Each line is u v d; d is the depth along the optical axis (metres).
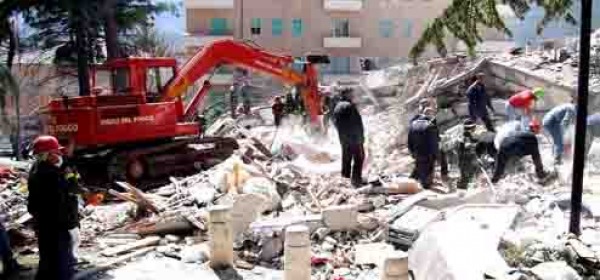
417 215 8.13
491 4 7.52
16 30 23.84
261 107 22.00
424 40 8.66
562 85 15.23
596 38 15.51
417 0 35.81
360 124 10.98
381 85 20.48
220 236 7.52
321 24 36.09
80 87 22.17
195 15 35.88
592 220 6.82
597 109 12.08
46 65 26.81
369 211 9.41
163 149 13.65
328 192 10.43
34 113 19.02
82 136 12.93
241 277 7.24
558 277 4.95
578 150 5.88
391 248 7.84
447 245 5.92
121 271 7.46
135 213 10.01
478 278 5.18
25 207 10.88
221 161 14.13
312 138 15.24
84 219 10.02
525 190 9.07
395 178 11.16
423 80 19.08
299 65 15.58
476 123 13.09
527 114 11.28
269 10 35.91
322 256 7.64
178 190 11.15
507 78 16.92
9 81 18.38
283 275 7.09
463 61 18.95
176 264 7.73
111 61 13.92
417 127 10.56
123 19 23.66
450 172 11.91
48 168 6.47
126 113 13.30
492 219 6.93
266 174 11.03
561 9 7.09
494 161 10.62
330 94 15.91
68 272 6.67
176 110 14.30
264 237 7.89
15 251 8.55
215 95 30.84
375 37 36.22
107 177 13.05
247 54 15.08
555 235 6.13
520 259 5.54
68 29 23.31
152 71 14.53
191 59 14.77
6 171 13.22
